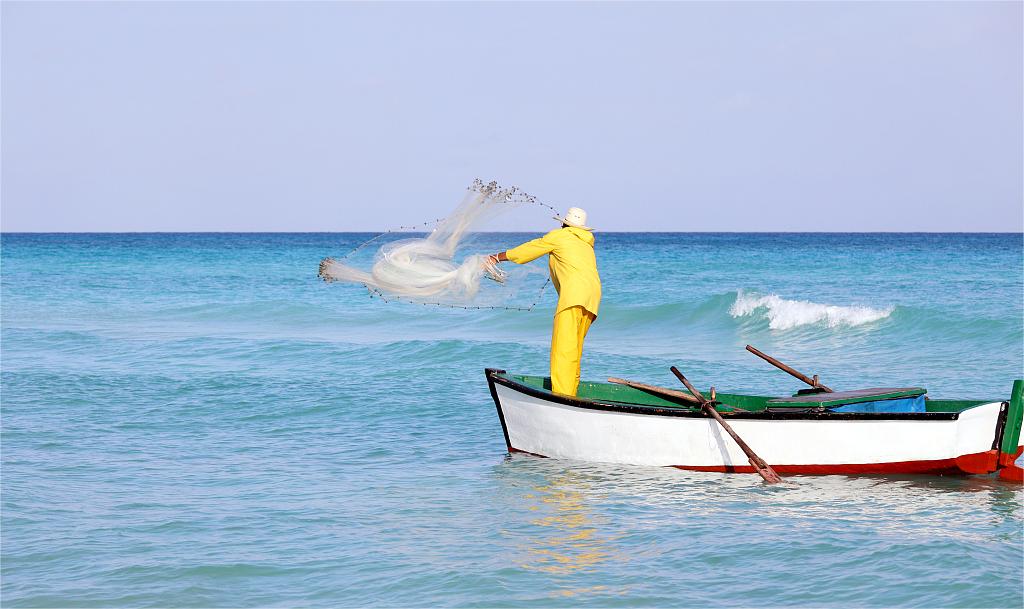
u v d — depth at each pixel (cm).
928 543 701
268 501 841
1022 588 606
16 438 1119
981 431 895
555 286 1049
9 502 835
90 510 812
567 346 1018
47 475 937
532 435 1023
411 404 1355
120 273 5322
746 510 810
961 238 14462
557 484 904
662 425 950
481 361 1834
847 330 2312
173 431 1170
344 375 1648
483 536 739
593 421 979
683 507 821
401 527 764
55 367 1762
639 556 689
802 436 918
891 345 2070
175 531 754
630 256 7212
